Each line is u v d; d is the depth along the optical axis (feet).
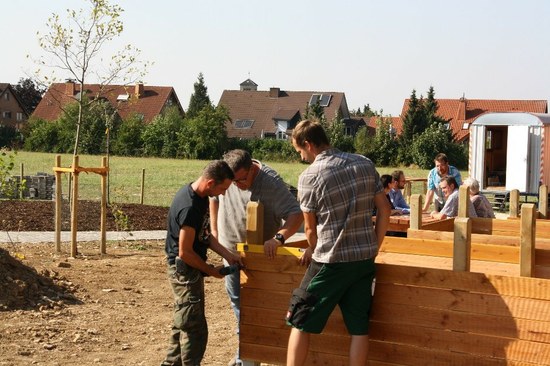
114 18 62.54
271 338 20.79
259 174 21.95
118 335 27.91
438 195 49.60
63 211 65.10
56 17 61.62
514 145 91.50
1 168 49.67
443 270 18.51
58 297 32.58
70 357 24.91
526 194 90.84
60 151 220.64
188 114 276.62
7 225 57.52
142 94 298.35
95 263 42.45
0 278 31.40
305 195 18.53
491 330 18.04
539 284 17.52
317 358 19.97
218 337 28.12
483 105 294.46
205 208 21.03
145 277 38.81
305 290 18.67
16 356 24.57
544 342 17.48
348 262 18.31
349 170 18.44
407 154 229.04
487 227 32.73
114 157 213.66
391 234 36.35
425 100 250.16
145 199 95.50
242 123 313.12
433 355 18.70
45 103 287.48
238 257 21.11
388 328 19.16
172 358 22.48
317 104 268.41
